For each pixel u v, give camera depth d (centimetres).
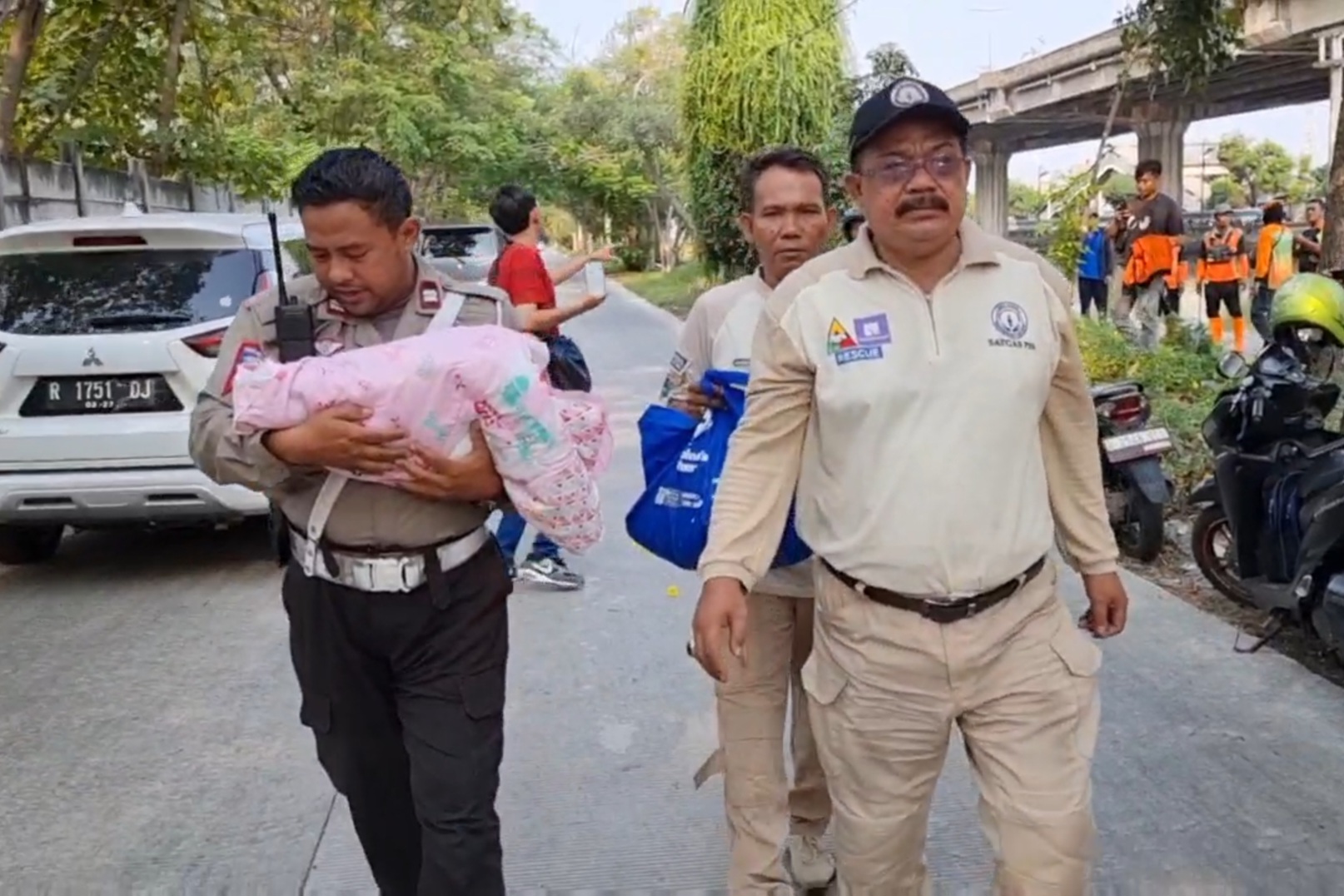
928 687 252
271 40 2314
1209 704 473
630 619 600
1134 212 1224
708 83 2045
